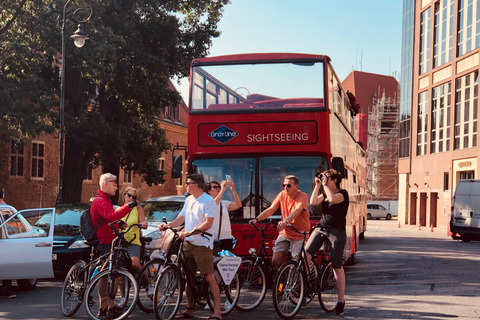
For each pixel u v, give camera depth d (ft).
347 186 48.26
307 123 38.19
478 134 131.75
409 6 181.06
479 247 77.71
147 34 93.45
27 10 78.54
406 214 177.88
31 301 33.68
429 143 161.48
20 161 109.81
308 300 29.27
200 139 38.88
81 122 82.43
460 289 37.99
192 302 27.94
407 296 35.06
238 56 39.96
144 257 33.24
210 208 26.94
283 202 31.42
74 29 78.38
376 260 57.67
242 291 29.84
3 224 35.81
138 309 30.22
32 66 80.18
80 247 42.88
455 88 146.51
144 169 107.76
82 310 30.32
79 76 86.94
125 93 93.61
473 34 138.31
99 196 28.09
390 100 291.79
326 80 38.65
